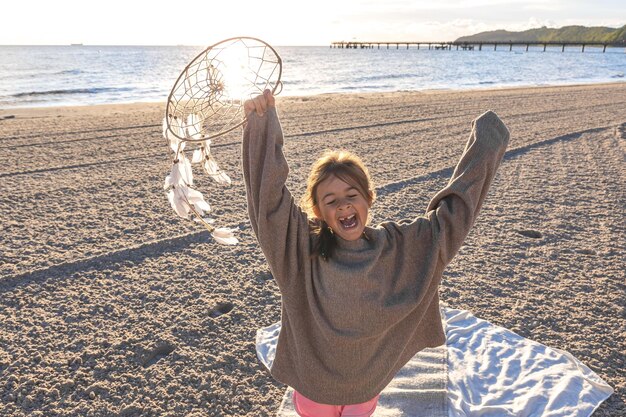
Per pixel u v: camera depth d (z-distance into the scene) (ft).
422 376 10.64
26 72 145.28
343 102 62.03
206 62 6.90
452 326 12.58
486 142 7.41
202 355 11.55
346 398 7.37
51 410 9.79
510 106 57.82
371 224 19.66
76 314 13.12
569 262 16.60
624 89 85.92
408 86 107.24
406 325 7.50
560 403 9.90
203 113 7.09
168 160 29.84
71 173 26.76
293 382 7.64
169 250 17.19
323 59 273.13
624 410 9.87
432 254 7.14
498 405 9.89
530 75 148.97
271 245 6.86
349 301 6.82
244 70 6.91
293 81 121.70
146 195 23.15
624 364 11.32
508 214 21.21
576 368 10.98
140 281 14.98
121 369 11.03
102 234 18.44
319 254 6.95
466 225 7.30
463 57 318.24
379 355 7.33
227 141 34.50
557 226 19.89
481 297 14.28
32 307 13.51
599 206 22.43
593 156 32.01
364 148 33.42
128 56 297.33
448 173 27.35
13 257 16.37
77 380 10.68
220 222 19.85
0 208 21.08
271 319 13.08
